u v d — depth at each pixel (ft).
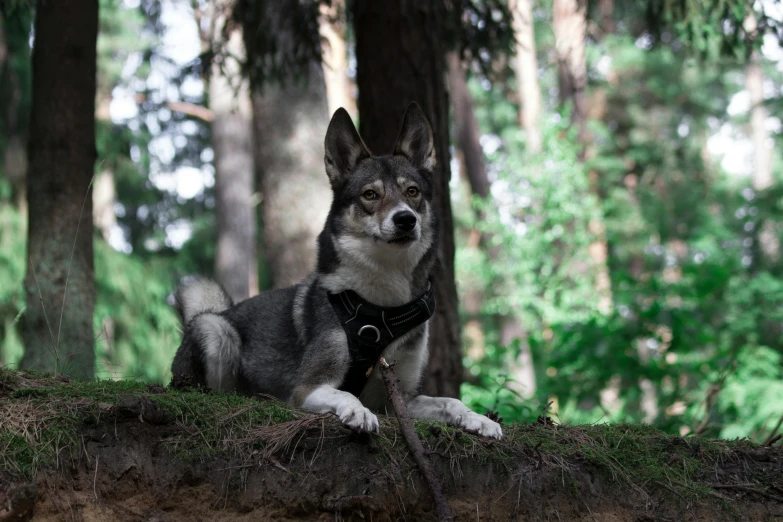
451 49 26.94
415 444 12.11
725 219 55.93
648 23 25.73
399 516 11.97
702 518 12.92
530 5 66.23
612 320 26.86
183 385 14.01
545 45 83.10
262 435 12.01
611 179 72.69
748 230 49.32
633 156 86.17
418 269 14.97
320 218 36.14
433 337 21.17
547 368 28.53
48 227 20.57
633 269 73.51
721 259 31.48
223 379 16.67
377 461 12.05
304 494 11.55
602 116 89.15
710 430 23.59
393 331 14.34
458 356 21.70
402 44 21.90
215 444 11.76
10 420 11.20
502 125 92.53
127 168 67.46
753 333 29.40
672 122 96.68
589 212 52.34
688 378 29.53
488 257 59.72
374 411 15.74
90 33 21.42
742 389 25.62
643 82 91.40
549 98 93.56
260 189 37.19
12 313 38.52
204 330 16.55
